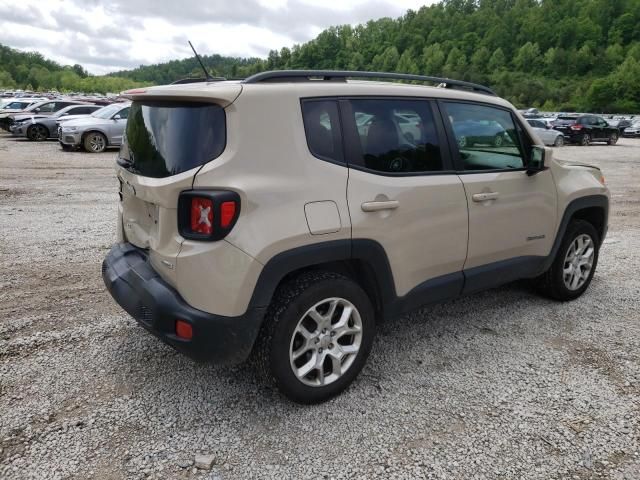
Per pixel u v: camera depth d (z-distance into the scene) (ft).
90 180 36.42
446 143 11.32
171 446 8.57
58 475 7.85
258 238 8.42
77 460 8.19
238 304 8.47
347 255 9.50
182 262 8.50
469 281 11.91
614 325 13.56
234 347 8.68
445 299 11.73
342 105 9.75
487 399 10.05
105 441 8.66
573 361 11.60
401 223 10.24
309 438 8.84
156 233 9.20
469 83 12.41
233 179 8.34
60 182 35.24
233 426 9.12
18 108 89.35
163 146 8.95
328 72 9.83
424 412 9.62
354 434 8.95
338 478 7.92
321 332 9.59
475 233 11.73
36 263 17.76
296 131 9.05
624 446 8.73
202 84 9.37
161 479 7.84
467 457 8.41
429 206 10.68
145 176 9.21
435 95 11.35
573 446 8.71
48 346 11.87
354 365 10.09
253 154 8.55
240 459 8.30
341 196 9.37
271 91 8.89
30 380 10.43
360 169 9.77
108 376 10.66
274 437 8.85
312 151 9.22
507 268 12.75
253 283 8.50
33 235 21.39
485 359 11.66
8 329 12.67
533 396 10.18
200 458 8.25
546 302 15.11
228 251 8.31
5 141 64.49
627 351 12.10
